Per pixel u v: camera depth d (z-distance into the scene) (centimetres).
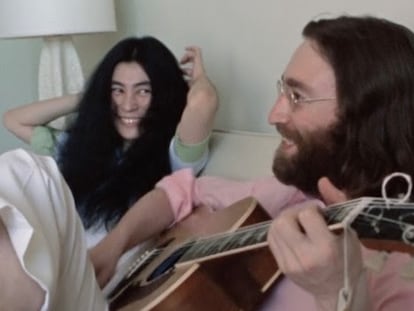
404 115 112
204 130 179
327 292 78
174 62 194
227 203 154
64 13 218
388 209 75
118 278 144
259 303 115
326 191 109
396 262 97
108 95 192
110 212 183
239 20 220
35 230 79
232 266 112
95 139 192
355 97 113
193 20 238
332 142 115
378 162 111
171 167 188
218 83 231
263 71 216
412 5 172
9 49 288
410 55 115
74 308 93
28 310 79
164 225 157
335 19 124
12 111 220
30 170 87
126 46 192
